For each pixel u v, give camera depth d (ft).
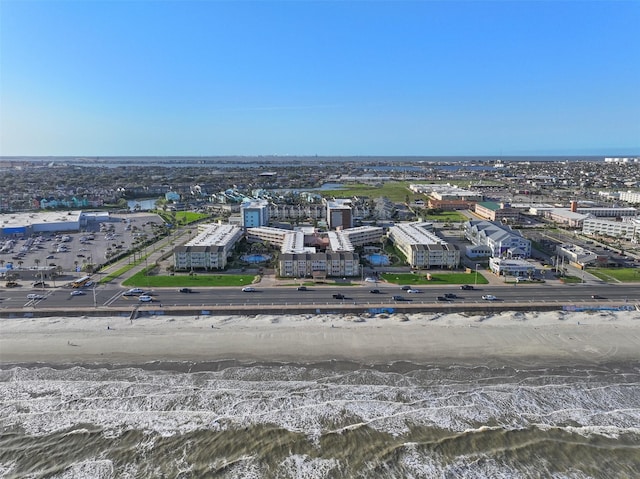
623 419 272.51
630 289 472.44
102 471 231.71
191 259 556.10
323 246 653.71
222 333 371.76
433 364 329.52
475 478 227.61
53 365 328.08
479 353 344.08
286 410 279.08
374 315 406.21
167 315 407.03
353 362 331.57
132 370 321.52
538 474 230.48
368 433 259.39
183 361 332.60
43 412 277.64
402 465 235.61
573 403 287.07
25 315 405.39
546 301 432.66
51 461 238.89
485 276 525.75
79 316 404.36
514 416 274.57
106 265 581.53
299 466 234.99
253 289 472.03
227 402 286.66
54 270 527.40
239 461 238.27
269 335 368.68
